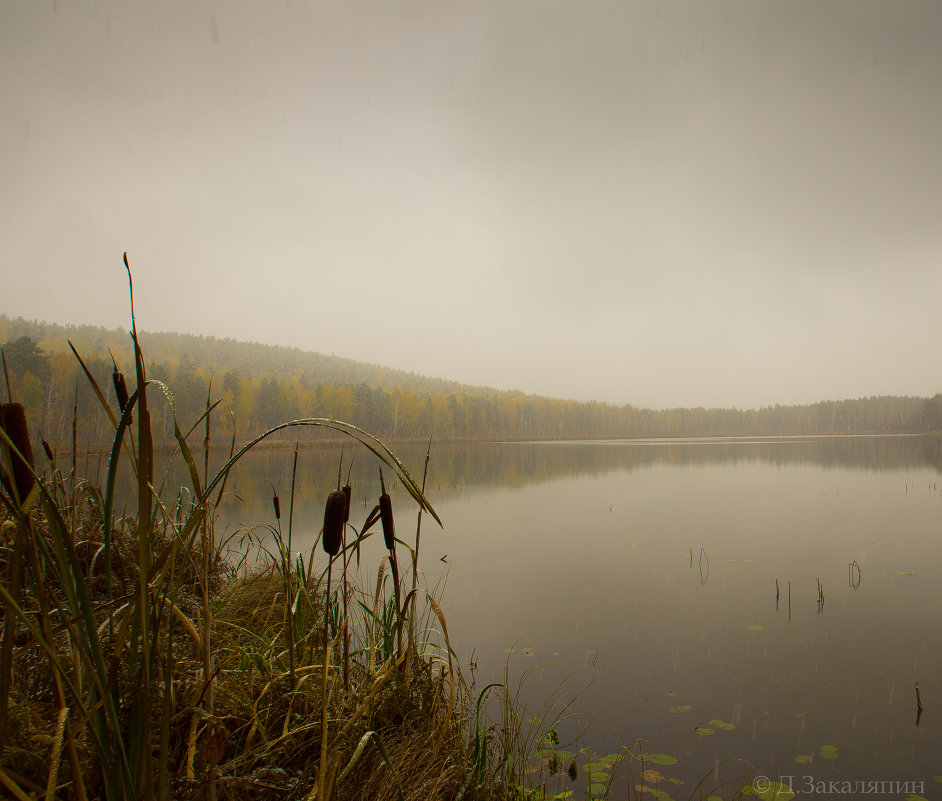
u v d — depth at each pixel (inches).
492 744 138.4
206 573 64.1
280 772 72.9
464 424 4463.6
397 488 815.7
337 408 3152.1
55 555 41.7
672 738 168.2
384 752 69.6
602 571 361.7
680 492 815.1
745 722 179.0
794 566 381.1
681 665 221.0
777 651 236.2
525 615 274.5
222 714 78.9
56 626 76.4
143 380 39.7
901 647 243.3
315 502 613.9
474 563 376.8
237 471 1029.8
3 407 37.3
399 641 95.1
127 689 58.5
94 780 56.6
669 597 309.0
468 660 216.2
